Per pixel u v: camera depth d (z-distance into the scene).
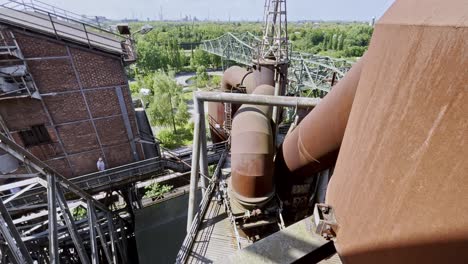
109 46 10.88
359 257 1.37
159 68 57.38
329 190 2.00
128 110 11.72
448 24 0.96
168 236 12.05
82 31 12.72
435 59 1.00
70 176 11.48
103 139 11.60
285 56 7.93
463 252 0.87
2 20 8.35
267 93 7.40
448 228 0.90
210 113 14.49
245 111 6.85
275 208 6.53
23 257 4.52
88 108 10.82
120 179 11.50
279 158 5.81
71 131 10.87
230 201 6.97
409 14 1.28
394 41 1.33
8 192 10.05
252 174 5.75
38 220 10.62
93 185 11.00
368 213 1.33
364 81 1.69
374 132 1.39
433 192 0.96
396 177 1.15
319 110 3.37
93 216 8.24
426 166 0.99
